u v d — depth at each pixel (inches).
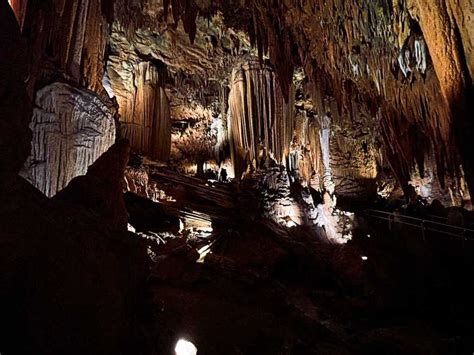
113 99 298.8
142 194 360.2
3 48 66.9
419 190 536.1
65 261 67.1
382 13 277.6
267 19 351.6
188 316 157.8
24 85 72.6
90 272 71.7
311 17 330.3
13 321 58.0
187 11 327.0
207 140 627.2
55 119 192.4
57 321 62.7
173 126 593.6
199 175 599.8
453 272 253.8
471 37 164.4
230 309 179.6
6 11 69.9
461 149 177.6
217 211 387.5
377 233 320.5
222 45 431.8
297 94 517.3
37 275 62.1
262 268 315.0
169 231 313.7
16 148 68.2
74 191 107.3
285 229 408.5
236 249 328.2
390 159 413.1
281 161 460.4
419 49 275.0
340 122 488.4
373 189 573.0
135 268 93.4
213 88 533.0
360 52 338.6
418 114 323.6
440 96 280.5
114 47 412.2
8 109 66.6
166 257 248.5
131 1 348.8
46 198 76.4
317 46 368.2
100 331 69.7
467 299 236.5
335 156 567.8
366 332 223.1
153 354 85.5
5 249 58.0
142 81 450.6
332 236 469.4
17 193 65.2
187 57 454.9
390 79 327.9
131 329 82.8
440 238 279.7
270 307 204.5
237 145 473.4
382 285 277.6
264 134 454.3
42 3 197.9
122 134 436.5
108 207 113.2
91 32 261.9
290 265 348.5
